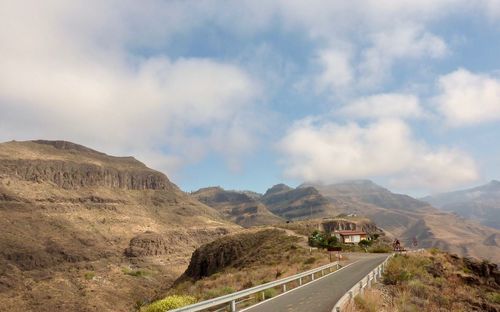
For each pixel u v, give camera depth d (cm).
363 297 1501
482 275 4697
